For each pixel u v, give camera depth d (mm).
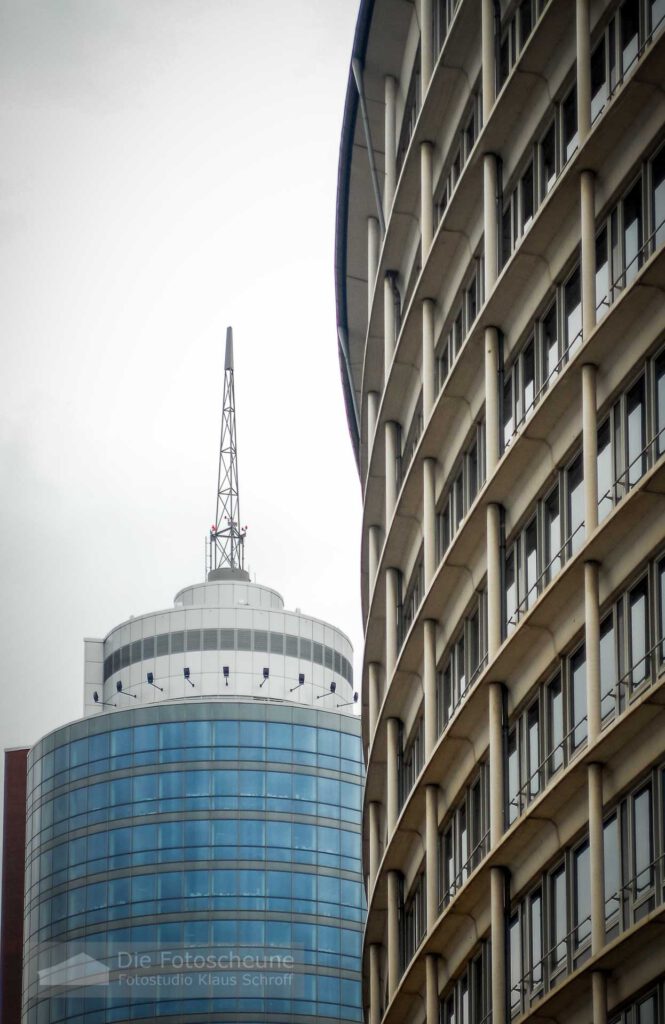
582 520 54062
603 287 52781
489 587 60531
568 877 53281
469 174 64000
